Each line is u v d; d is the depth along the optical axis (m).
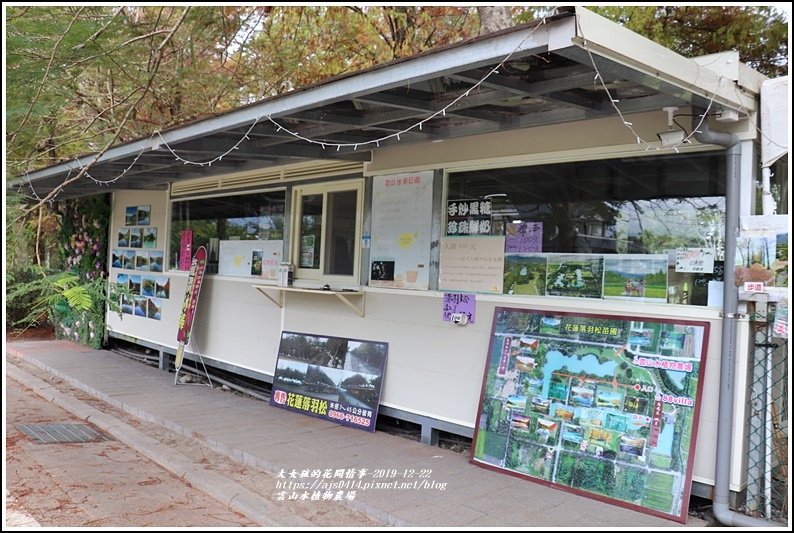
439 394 5.04
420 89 3.96
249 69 9.25
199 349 7.80
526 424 4.28
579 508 3.71
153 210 8.91
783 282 3.45
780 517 3.62
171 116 9.55
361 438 5.20
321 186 6.30
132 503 3.91
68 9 5.80
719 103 3.41
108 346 9.93
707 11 6.60
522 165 4.66
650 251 4.04
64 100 5.99
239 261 7.27
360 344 5.68
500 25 6.43
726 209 3.67
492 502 3.80
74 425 5.75
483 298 4.81
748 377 3.67
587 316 4.22
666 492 3.60
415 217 5.33
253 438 5.11
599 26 2.67
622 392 3.92
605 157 4.23
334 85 3.79
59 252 10.93
